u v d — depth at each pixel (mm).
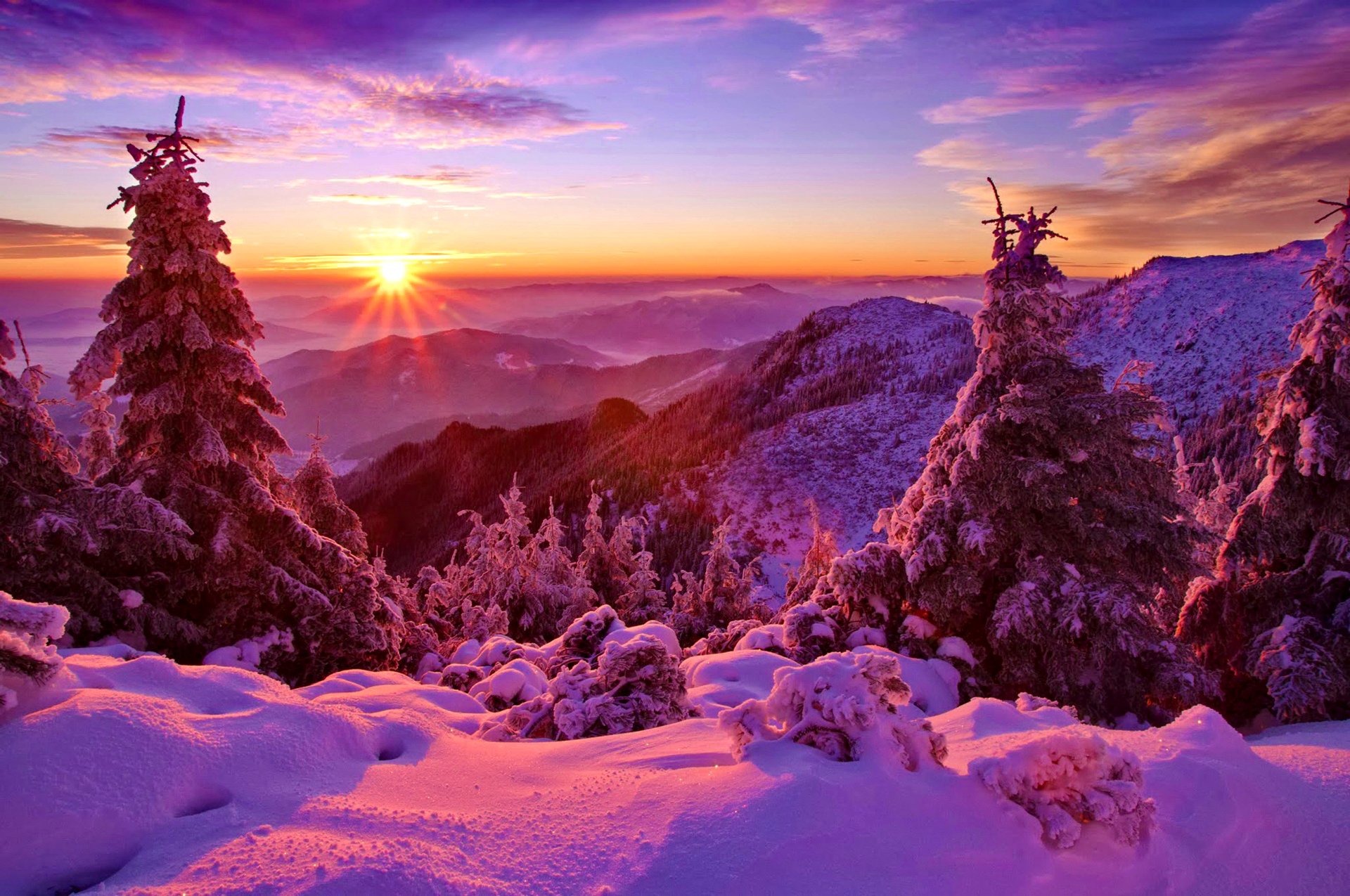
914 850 3814
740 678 10773
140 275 13602
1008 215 12500
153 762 4211
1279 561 12266
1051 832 3984
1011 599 11367
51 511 11430
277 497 15875
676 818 4027
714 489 133625
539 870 3699
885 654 5383
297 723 5062
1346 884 4109
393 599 18609
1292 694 10062
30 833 3617
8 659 4496
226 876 3391
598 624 11625
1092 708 11016
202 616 13555
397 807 4324
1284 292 178500
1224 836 4309
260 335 14703
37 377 12898
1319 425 11039
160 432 13844
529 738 7605
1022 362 12688
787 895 3463
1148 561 11664
